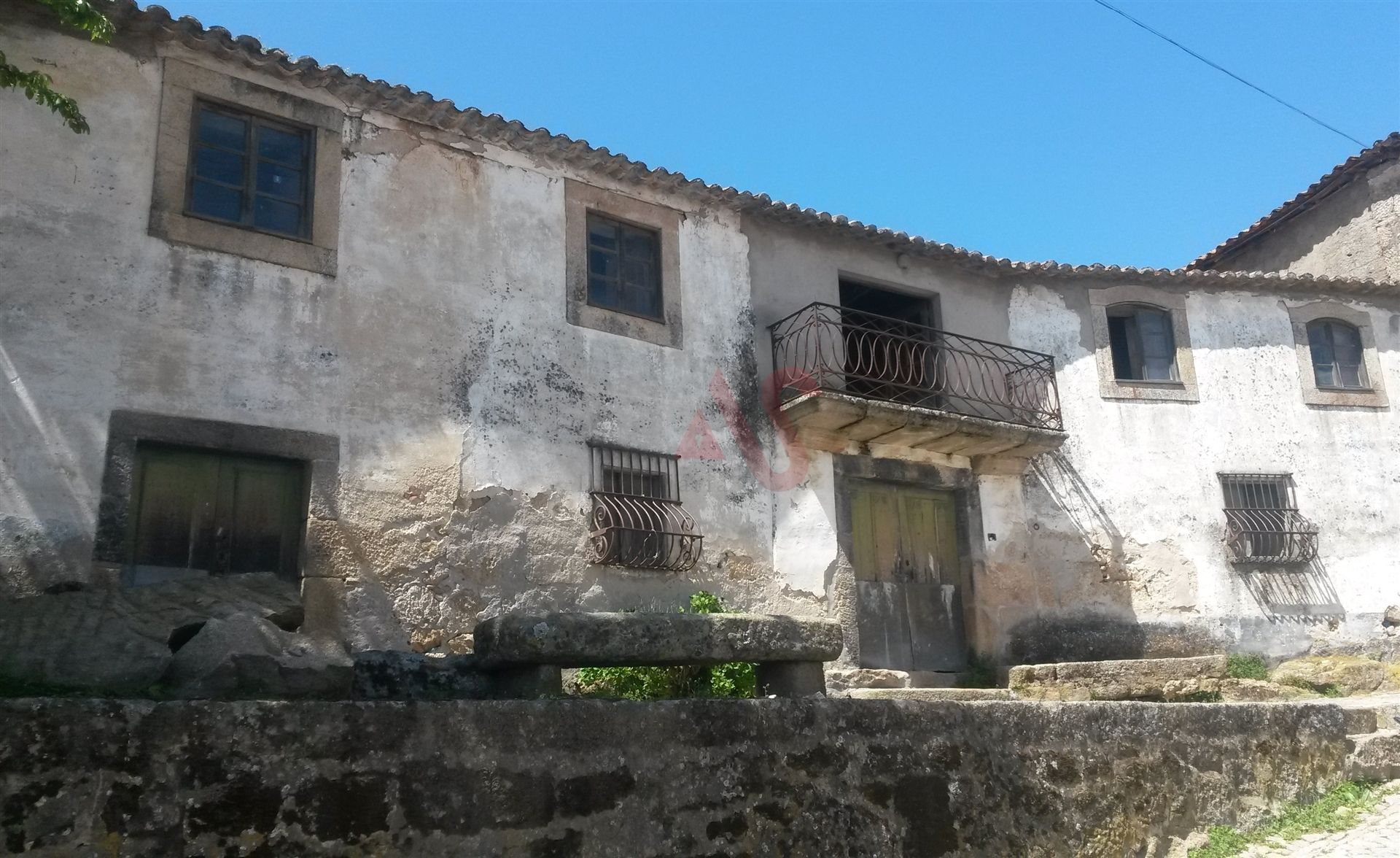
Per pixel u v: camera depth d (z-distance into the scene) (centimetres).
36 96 713
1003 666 1118
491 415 887
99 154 757
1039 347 1261
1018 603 1159
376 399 834
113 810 387
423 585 821
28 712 382
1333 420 1353
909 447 1144
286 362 799
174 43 801
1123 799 646
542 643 536
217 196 808
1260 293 1369
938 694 912
